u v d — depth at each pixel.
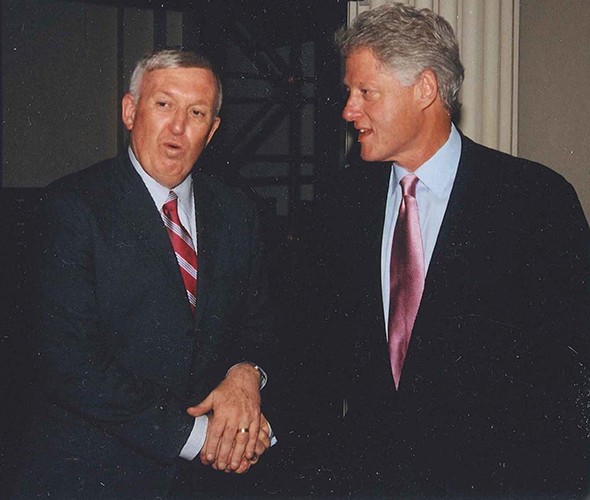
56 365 1.93
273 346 2.32
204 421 2.04
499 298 2.05
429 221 2.14
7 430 4.45
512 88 3.06
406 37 2.00
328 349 2.34
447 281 2.07
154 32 9.08
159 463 1.98
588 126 3.04
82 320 1.96
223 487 3.53
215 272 2.13
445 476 2.08
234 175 7.78
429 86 2.04
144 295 2.02
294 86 7.25
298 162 7.22
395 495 2.12
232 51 8.91
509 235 2.06
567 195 2.10
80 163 9.59
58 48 9.33
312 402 4.67
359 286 2.18
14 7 9.04
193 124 2.00
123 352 2.03
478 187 2.10
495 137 3.04
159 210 2.09
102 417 1.94
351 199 2.27
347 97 2.19
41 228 2.00
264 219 6.75
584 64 3.04
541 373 2.06
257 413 2.09
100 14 9.38
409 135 2.07
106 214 2.02
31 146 9.30
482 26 3.01
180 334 2.05
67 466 1.98
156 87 1.98
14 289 6.56
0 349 5.68
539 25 3.10
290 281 5.93
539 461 2.07
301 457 3.94
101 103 9.60
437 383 2.07
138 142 2.02
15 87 9.12
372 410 2.16
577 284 2.04
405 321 2.10
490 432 2.06
